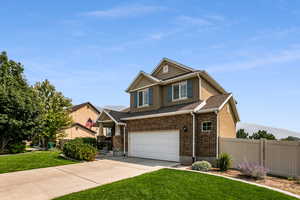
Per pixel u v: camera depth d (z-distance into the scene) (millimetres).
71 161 13969
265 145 10555
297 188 7703
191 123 13141
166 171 10094
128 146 17719
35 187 7797
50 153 17922
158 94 16859
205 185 7586
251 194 6664
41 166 12172
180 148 13578
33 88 24266
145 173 9773
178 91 15875
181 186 7441
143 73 18031
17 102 19172
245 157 11234
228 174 9969
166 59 17688
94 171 10680
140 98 18516
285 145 9820
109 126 21906
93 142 21328
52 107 25531
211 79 15336
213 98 14672
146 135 16234
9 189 7574
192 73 14656
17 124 18859
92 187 7660
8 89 19625
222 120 13312
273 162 10180
